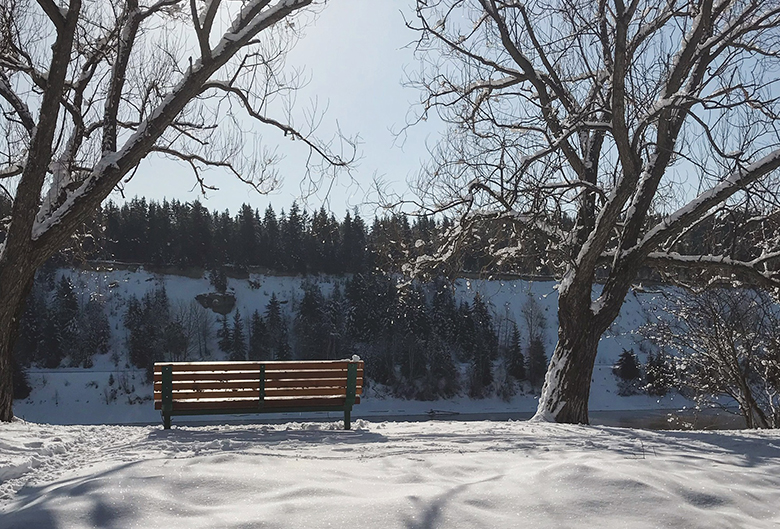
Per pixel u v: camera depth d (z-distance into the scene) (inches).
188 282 3196.4
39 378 2297.0
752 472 182.7
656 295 647.8
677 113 433.4
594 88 459.2
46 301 2591.0
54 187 402.9
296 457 185.8
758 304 598.2
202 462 163.0
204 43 370.6
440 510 132.1
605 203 416.2
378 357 2225.6
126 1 419.8
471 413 2071.9
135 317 2726.4
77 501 131.7
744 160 364.5
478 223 479.2
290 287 3240.7
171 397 309.9
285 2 394.6
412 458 188.9
